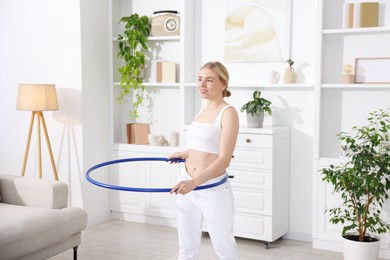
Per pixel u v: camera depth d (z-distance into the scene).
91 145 4.94
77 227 3.75
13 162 5.22
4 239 3.15
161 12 4.93
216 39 4.84
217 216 2.87
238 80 4.77
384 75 4.12
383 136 4.14
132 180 5.05
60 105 4.90
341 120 4.34
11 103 5.17
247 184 4.32
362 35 4.20
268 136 4.20
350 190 3.76
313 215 4.27
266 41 4.57
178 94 5.07
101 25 5.01
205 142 2.89
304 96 4.48
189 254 3.07
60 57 4.86
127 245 4.35
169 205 4.91
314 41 4.41
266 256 4.10
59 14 4.83
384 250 4.00
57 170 4.97
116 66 5.22
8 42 5.12
